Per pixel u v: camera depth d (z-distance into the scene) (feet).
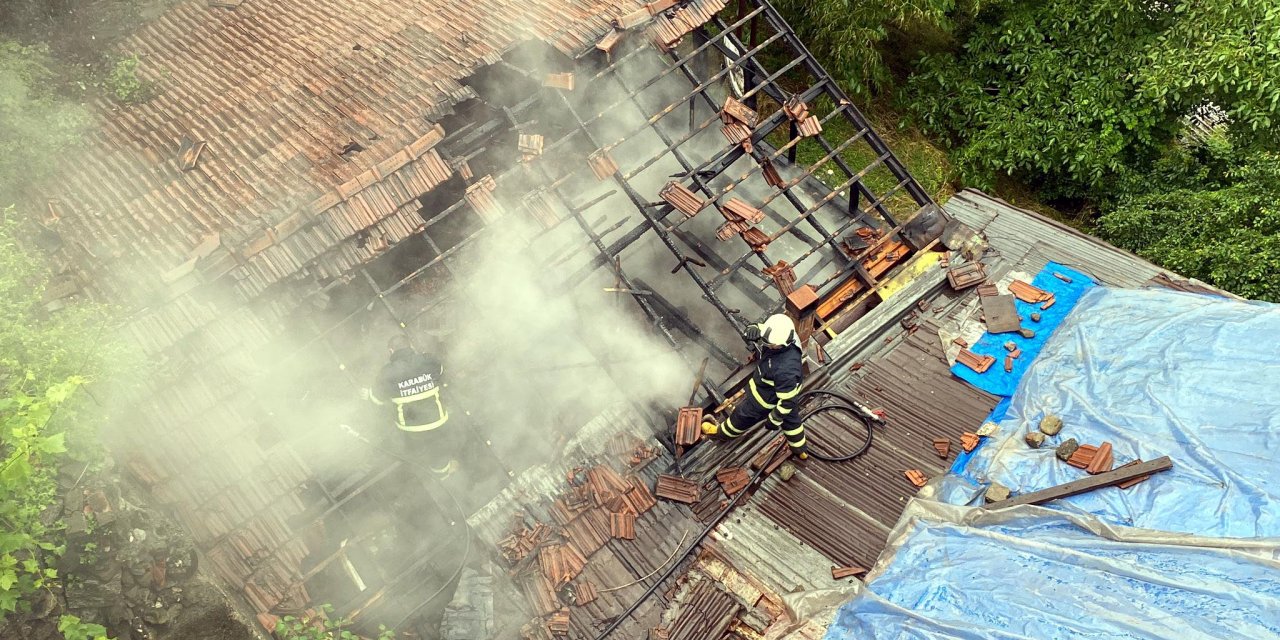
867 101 42.22
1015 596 18.29
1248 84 35.78
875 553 22.12
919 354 26.48
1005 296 27.20
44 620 16.03
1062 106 41.16
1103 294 26.00
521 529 22.68
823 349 26.45
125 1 27.66
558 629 20.85
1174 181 40.88
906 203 41.34
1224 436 20.39
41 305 20.16
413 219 23.48
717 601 21.35
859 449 24.23
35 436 13.82
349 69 26.22
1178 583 17.42
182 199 23.12
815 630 19.75
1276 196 35.42
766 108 43.21
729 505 23.20
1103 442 21.74
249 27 27.99
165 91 26.04
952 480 22.40
